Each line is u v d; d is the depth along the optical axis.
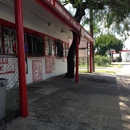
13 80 5.32
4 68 5.68
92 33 13.79
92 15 9.46
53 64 10.52
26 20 7.17
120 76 12.45
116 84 8.69
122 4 8.25
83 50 15.56
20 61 3.49
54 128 3.11
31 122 3.29
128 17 9.12
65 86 7.27
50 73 10.02
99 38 14.18
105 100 5.27
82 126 3.26
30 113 3.76
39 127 3.11
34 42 7.93
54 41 10.64
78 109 4.24
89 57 14.82
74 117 3.69
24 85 3.52
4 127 3.02
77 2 8.80
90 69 14.24
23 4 5.16
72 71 10.02
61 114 3.82
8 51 5.98
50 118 3.55
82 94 5.92
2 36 5.75
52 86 7.12
